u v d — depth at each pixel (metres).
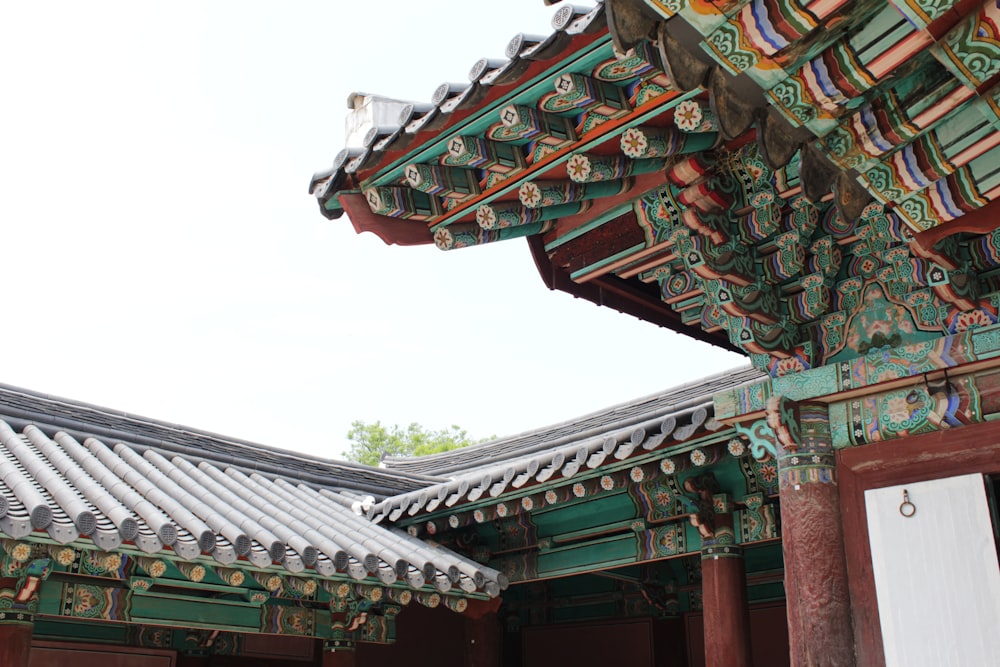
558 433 13.98
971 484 5.19
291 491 10.09
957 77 3.36
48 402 9.35
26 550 6.25
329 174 5.46
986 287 5.33
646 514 8.37
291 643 10.08
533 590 11.70
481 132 5.08
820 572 5.52
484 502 8.66
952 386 5.34
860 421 5.71
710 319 6.32
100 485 7.80
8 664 6.51
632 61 4.51
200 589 7.89
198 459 9.77
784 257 5.93
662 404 12.48
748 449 6.91
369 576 8.02
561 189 5.49
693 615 10.31
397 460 16.98
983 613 4.98
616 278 7.17
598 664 10.91
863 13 3.25
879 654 5.29
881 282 5.73
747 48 3.38
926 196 4.03
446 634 11.21
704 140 5.39
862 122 3.71
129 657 8.85
